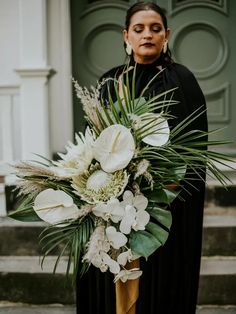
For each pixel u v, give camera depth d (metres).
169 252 1.67
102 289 1.74
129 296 1.51
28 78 3.58
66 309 2.80
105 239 1.28
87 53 4.23
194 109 1.63
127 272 1.32
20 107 3.86
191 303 1.78
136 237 1.33
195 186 1.67
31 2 3.58
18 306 2.86
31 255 3.10
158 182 1.36
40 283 2.83
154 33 1.61
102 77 1.84
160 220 1.37
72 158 1.35
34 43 3.61
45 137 3.60
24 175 1.34
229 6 4.22
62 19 3.95
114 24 4.18
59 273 2.82
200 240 1.76
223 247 3.04
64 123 4.02
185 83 1.64
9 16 4.05
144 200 1.32
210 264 2.94
